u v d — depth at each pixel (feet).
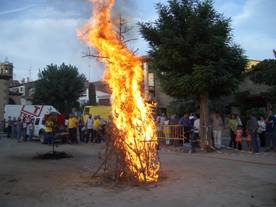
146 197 29.96
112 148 36.42
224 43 61.05
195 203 28.02
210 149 63.57
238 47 62.95
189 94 64.03
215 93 65.00
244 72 67.05
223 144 73.82
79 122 92.12
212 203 27.91
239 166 45.32
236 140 65.00
